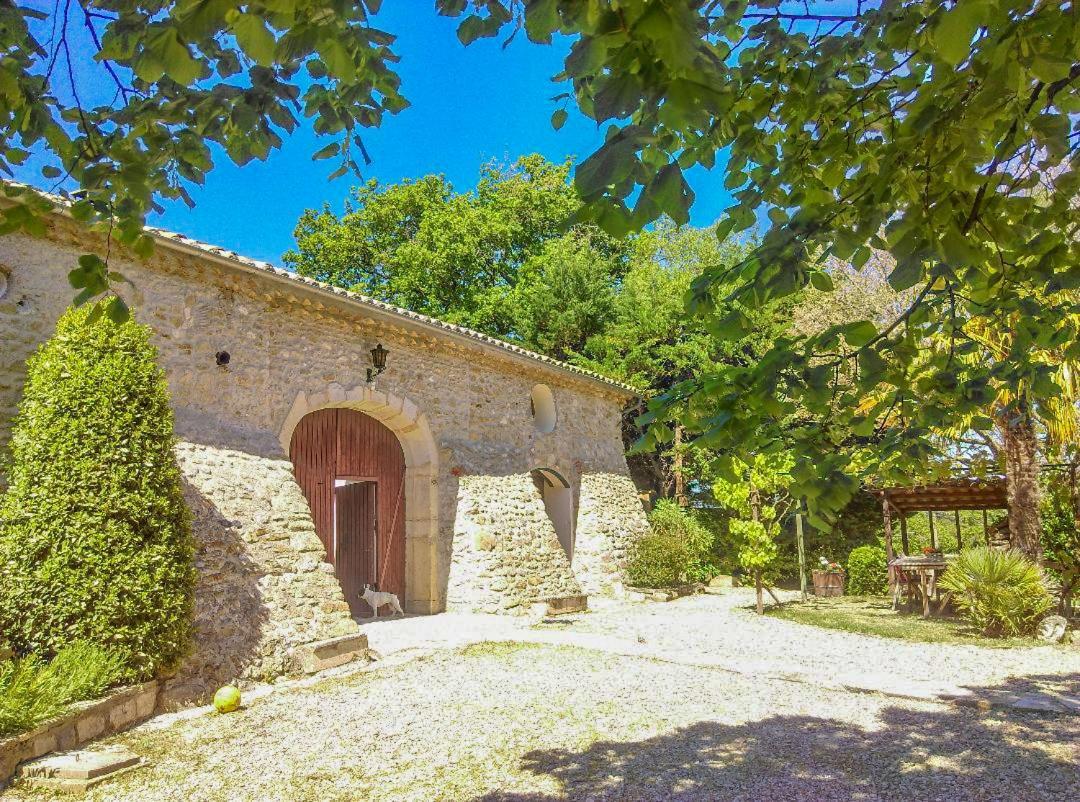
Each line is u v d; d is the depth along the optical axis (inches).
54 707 187.8
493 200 995.3
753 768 173.0
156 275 298.2
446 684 258.1
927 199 78.9
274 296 342.3
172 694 232.8
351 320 384.8
